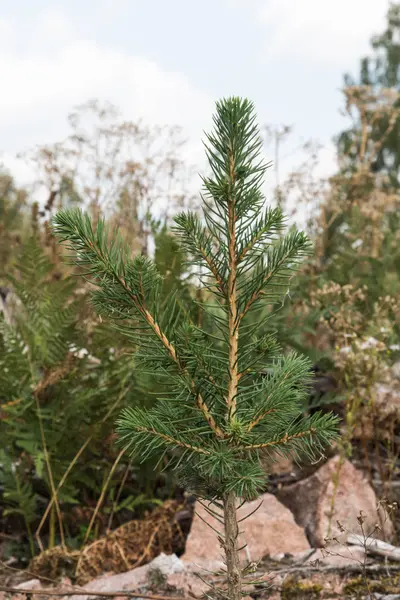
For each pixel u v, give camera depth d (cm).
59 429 113
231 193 52
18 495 110
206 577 90
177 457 114
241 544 100
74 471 116
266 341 56
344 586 87
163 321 56
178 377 55
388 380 138
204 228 55
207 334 55
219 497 57
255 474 54
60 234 51
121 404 115
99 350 119
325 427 54
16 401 111
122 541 104
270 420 55
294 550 100
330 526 104
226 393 56
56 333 119
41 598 91
